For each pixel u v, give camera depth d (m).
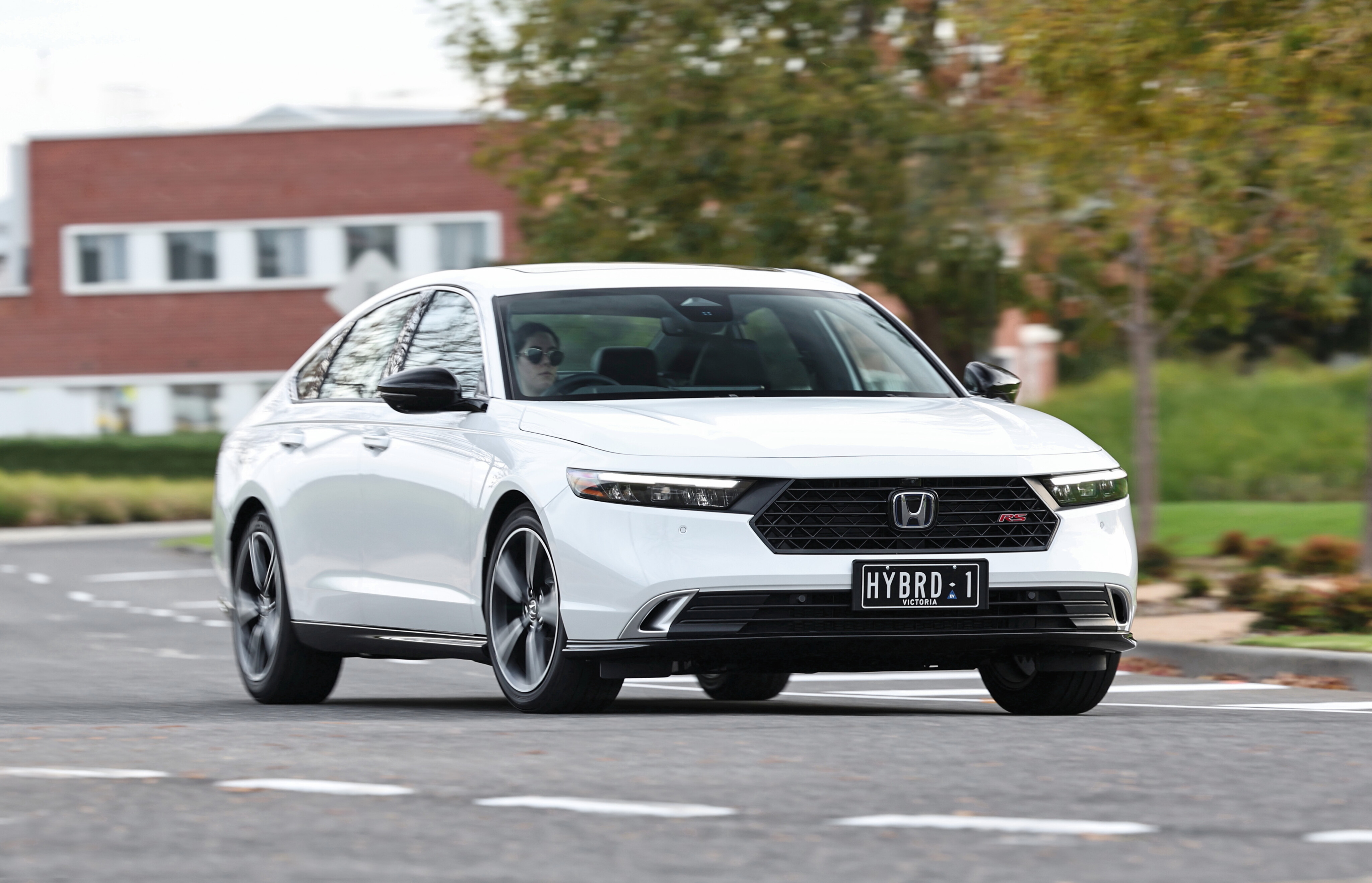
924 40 57.84
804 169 56.91
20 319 131.12
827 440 19.55
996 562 19.33
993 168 55.44
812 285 24.09
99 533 94.56
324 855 11.67
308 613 24.09
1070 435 20.83
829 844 11.88
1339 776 14.60
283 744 16.73
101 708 24.36
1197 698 26.89
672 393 21.39
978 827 12.43
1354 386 97.69
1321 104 37.38
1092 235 56.06
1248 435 92.94
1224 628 35.78
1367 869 11.15
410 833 12.32
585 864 11.35
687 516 18.94
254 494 25.33
